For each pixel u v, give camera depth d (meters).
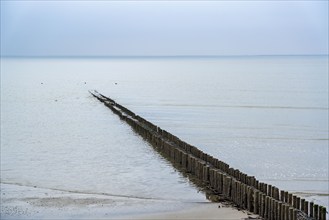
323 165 32.72
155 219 19.50
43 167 30.27
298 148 38.72
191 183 26.02
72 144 38.44
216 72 186.38
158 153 34.19
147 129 39.22
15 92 94.31
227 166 23.97
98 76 161.38
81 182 26.55
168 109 66.62
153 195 23.91
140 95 89.00
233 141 41.56
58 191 24.52
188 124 51.84
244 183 21.62
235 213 20.09
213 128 49.00
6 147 37.16
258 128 49.31
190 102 76.44
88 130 45.56
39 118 55.34
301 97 83.88
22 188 25.08
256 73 172.38
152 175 27.98
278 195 19.56
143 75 169.00
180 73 182.88
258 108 68.19
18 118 55.56
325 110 65.38
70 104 71.69
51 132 44.75
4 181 26.62
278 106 70.56
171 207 21.38
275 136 44.38
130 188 25.22
